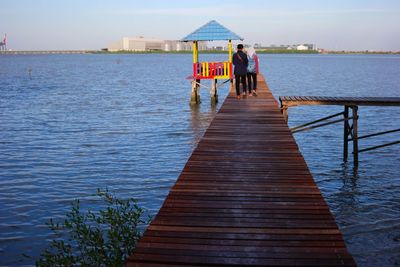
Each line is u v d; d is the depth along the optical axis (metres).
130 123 23.88
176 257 4.37
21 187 12.54
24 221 10.08
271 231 4.98
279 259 4.32
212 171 7.45
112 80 60.81
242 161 8.11
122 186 12.64
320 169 14.53
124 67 109.94
